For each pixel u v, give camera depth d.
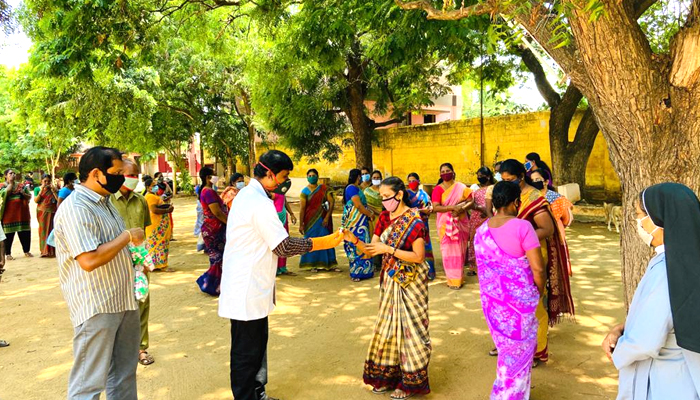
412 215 3.75
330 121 16.03
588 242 10.18
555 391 3.87
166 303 6.54
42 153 32.31
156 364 4.55
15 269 8.98
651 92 3.24
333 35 9.12
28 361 4.68
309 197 8.03
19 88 18.39
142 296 3.27
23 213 10.03
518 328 3.21
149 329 5.52
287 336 5.26
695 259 1.93
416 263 3.76
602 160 14.78
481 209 6.78
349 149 22.06
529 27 3.69
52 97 17.36
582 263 8.30
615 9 3.12
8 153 34.47
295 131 14.97
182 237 12.36
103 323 3.01
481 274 3.38
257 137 25.34
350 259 7.63
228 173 24.94
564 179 13.76
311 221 8.04
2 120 32.62
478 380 4.11
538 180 5.60
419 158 19.62
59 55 8.39
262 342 3.62
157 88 19.12
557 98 13.77
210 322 5.75
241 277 3.45
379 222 4.04
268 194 3.72
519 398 3.24
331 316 5.90
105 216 3.12
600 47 3.23
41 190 10.08
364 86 16.22
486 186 6.85
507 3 3.29
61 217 2.92
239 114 22.66
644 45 3.26
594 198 14.96
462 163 18.25
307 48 9.84
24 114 19.61
